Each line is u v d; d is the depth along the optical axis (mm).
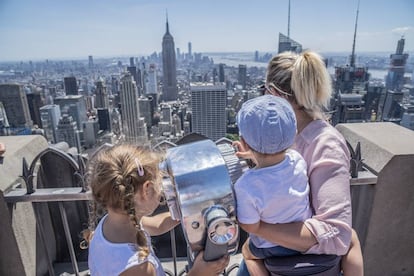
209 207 1103
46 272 2602
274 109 1302
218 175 1124
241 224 1351
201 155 1172
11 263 2242
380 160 2221
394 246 2408
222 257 1176
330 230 1323
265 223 1362
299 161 1435
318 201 1396
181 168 1134
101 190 1305
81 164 2047
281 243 1357
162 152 1426
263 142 1286
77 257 2871
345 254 1504
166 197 1278
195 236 1133
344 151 1469
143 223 1724
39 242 2486
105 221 1405
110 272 1259
